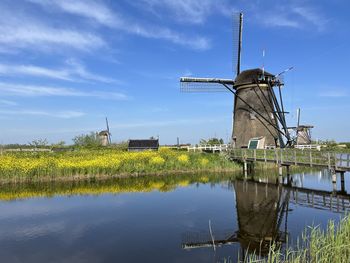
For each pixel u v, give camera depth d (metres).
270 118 31.95
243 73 33.84
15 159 23.95
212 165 28.98
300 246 9.57
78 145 44.78
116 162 25.27
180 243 10.30
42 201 16.44
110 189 19.91
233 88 35.50
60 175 22.84
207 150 37.66
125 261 8.95
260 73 32.31
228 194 18.31
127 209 14.82
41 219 13.15
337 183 22.78
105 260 9.03
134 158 27.61
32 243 10.40
